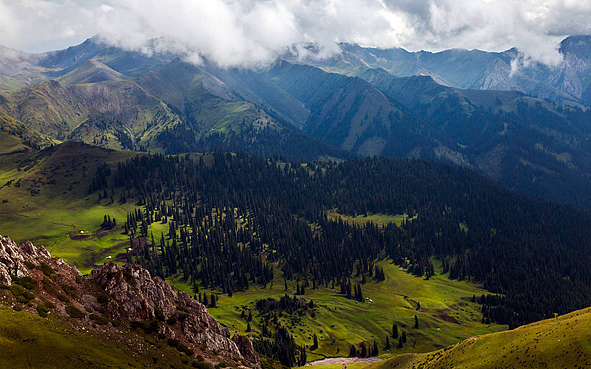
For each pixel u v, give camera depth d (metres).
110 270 113.00
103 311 99.25
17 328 77.62
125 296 106.81
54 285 97.25
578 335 112.00
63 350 78.44
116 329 95.69
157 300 115.38
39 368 71.88
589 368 102.12
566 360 107.69
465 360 129.75
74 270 109.19
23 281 91.06
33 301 87.69
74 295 98.31
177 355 99.19
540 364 110.56
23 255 99.25
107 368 79.56
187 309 126.19
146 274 118.88
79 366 76.50
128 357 88.19
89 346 83.94
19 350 73.31
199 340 113.31
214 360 106.38
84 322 91.38
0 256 92.19
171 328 109.75
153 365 90.38
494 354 124.19
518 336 127.44
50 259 106.38
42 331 80.44
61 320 87.69
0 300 82.81
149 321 106.31
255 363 130.88
